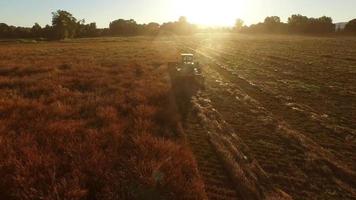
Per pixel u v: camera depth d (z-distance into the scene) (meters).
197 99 16.58
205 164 8.73
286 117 13.49
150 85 18.61
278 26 173.25
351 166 8.77
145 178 6.87
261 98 17.14
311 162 8.90
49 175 7.04
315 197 7.18
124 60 33.88
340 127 11.95
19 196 6.36
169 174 7.27
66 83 18.91
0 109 12.12
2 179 6.88
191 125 12.20
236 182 7.68
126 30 164.38
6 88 16.94
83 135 9.86
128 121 11.42
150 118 11.88
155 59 35.59
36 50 48.91
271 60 36.38
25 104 13.07
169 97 16.06
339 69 27.69
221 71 27.80
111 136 9.66
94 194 6.70
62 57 37.09
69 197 6.29
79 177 6.98
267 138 10.88
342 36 126.19
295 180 7.91
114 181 6.88
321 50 50.41
